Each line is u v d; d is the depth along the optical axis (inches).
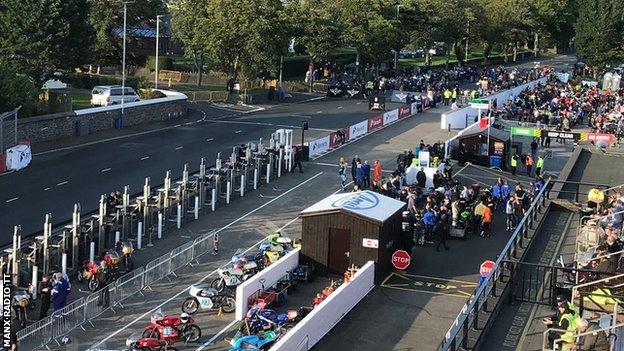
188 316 1232.2
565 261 1327.5
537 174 2426.2
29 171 2246.6
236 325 1310.3
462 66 5428.2
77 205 1501.0
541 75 5019.7
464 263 1651.1
